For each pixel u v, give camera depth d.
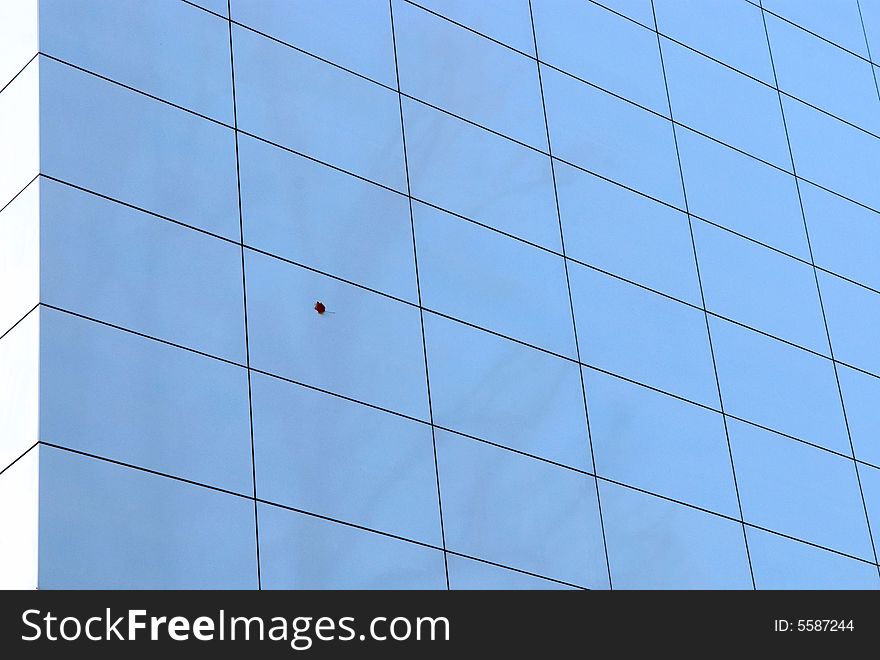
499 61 33.00
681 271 33.53
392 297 28.73
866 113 39.69
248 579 24.69
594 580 28.67
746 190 35.84
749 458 32.38
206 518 24.69
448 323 29.28
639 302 32.41
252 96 28.83
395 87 31.02
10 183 25.92
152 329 25.50
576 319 31.20
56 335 24.44
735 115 36.72
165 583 23.86
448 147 31.14
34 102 26.08
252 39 29.41
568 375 30.47
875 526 33.59
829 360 35.09
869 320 36.44
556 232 31.91
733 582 30.58
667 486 30.73
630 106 34.75
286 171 28.53
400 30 31.80
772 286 35.00
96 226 25.67
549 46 34.12
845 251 36.94
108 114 26.73
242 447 25.61
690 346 32.75
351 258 28.58
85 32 27.22
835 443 34.03
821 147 38.06
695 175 35.09
